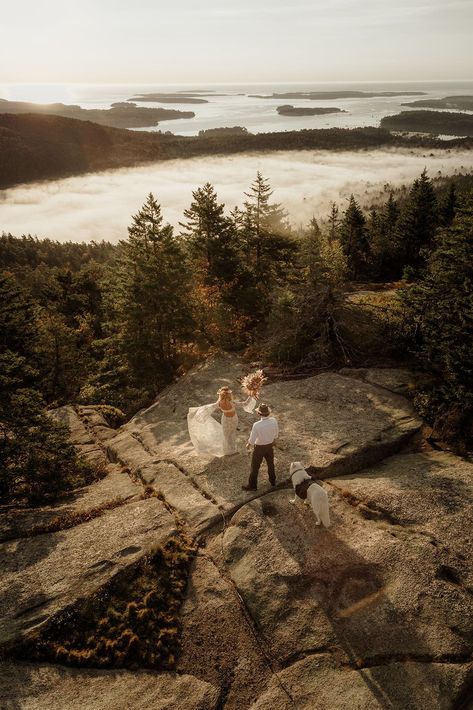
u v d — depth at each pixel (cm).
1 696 507
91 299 4197
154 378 1891
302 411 1063
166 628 586
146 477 905
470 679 500
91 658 554
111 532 734
